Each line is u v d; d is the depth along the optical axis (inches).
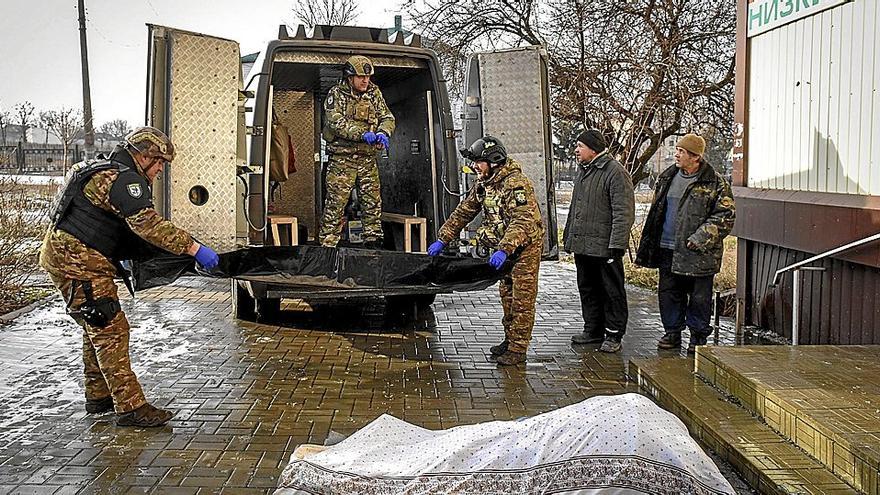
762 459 154.7
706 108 585.6
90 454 178.7
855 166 241.4
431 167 320.2
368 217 321.7
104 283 192.7
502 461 111.6
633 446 106.0
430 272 256.4
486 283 255.1
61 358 267.4
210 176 253.1
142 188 189.0
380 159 378.6
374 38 311.6
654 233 283.0
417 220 318.7
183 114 249.3
